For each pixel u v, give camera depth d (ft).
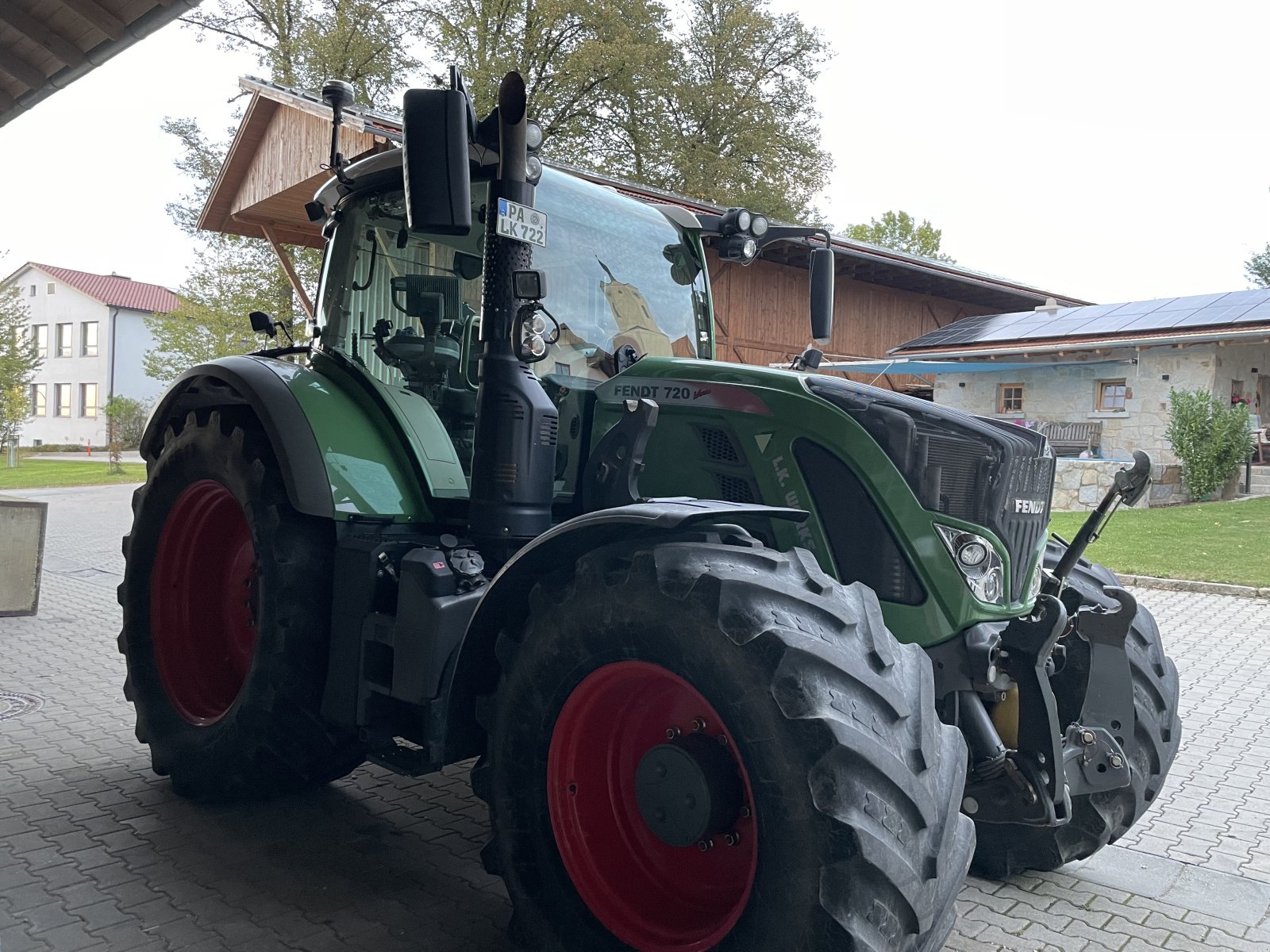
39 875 10.24
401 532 11.04
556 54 74.84
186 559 13.21
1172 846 12.18
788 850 6.61
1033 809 8.79
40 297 161.48
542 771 8.19
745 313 57.26
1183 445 51.37
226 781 11.71
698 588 7.19
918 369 57.57
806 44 90.58
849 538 9.15
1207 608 28.32
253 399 11.35
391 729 10.23
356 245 12.50
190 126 64.64
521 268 9.70
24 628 23.48
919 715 7.09
